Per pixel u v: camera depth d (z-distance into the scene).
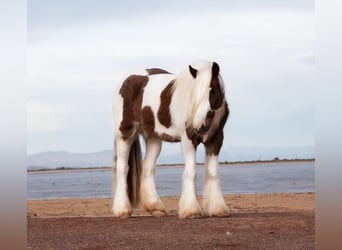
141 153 10.54
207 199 9.41
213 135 9.20
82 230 8.86
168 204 13.82
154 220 9.48
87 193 22.28
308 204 12.55
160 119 9.72
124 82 10.52
